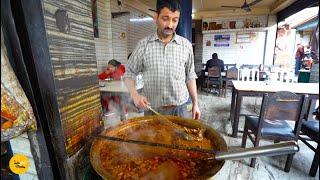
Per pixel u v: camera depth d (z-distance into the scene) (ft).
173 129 3.84
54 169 2.68
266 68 23.58
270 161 8.38
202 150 2.85
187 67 5.83
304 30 25.04
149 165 2.93
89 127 3.16
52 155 2.63
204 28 27.27
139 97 5.11
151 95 5.66
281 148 2.17
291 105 7.22
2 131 1.92
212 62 22.15
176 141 3.49
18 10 2.21
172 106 5.59
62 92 2.56
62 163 2.65
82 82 2.95
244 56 26.68
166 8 4.69
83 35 2.96
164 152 3.21
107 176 2.44
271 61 25.89
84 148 3.03
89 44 3.11
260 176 7.45
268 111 7.40
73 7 2.74
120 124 3.87
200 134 3.63
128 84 5.63
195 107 5.59
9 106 1.94
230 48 26.91
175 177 2.67
